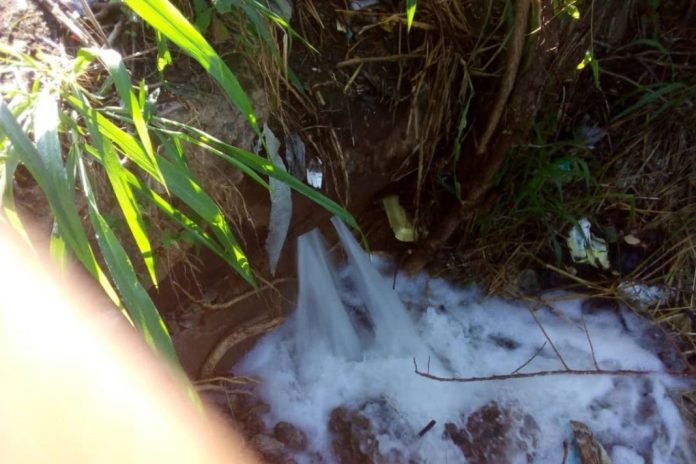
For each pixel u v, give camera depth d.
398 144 1.51
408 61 1.52
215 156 1.25
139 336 1.27
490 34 1.47
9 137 0.81
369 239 1.76
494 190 1.67
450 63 1.49
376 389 1.69
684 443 1.68
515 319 1.82
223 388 1.57
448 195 1.67
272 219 1.39
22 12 1.21
